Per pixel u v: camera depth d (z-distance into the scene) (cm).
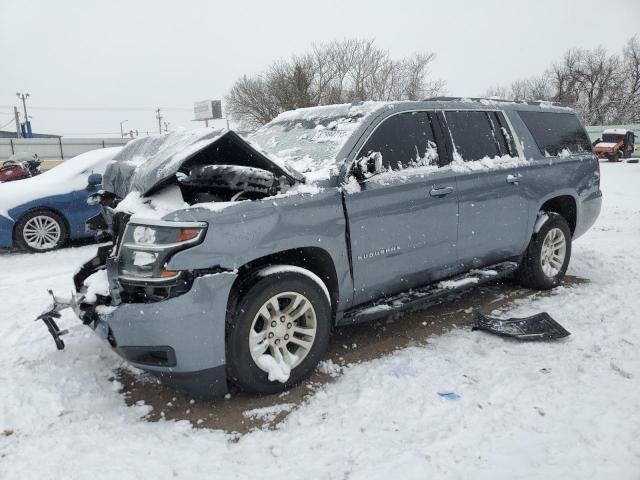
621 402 297
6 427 302
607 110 5006
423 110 416
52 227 809
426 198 392
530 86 5469
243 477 249
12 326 460
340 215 344
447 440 270
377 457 259
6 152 3694
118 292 300
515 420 285
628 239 749
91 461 264
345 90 3653
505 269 470
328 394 325
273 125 471
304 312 330
